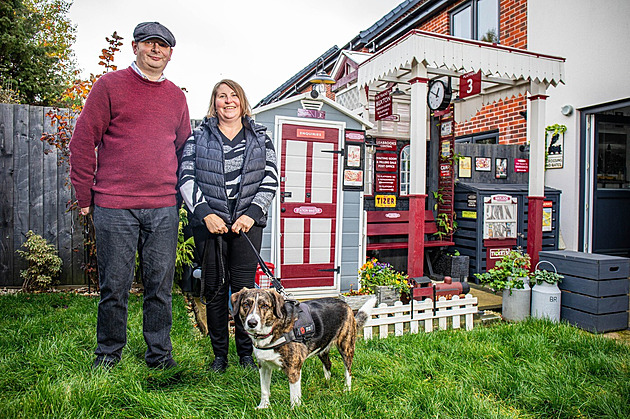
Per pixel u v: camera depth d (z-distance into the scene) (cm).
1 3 1118
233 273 329
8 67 1153
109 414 246
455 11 961
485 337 407
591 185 741
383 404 276
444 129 720
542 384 310
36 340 356
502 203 705
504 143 854
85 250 599
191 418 245
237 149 327
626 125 783
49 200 620
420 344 383
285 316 264
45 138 557
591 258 473
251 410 261
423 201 529
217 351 327
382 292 514
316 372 327
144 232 310
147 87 293
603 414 275
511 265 512
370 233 653
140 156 294
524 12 816
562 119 765
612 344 389
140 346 349
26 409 236
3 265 609
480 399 283
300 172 573
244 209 321
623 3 655
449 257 694
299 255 577
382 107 640
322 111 581
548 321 454
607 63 683
